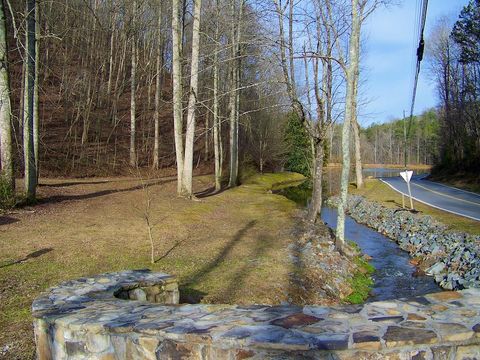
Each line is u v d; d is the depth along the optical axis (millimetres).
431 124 96438
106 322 3725
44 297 4711
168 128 41406
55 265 8758
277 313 3693
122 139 36312
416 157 103000
